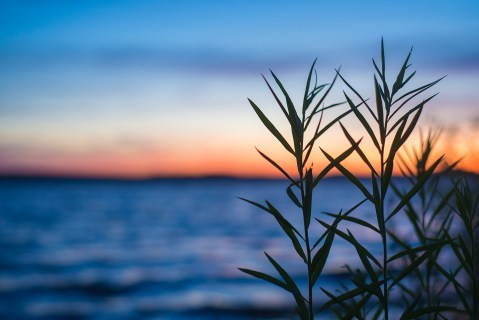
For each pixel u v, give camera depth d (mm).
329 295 1053
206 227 58219
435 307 1055
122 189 186875
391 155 1031
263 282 24469
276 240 43969
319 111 1067
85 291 24594
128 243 45062
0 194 163750
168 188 178125
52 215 79312
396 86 1062
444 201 1388
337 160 1048
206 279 26750
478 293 1102
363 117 1043
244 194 149125
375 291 1028
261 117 1085
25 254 38281
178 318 18641
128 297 23109
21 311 20500
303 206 1062
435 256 1446
